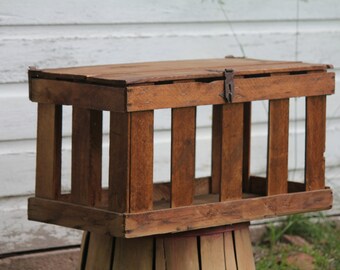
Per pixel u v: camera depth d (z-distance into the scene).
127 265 2.87
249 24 4.15
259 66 2.96
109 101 2.64
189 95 2.73
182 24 3.99
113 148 2.68
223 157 2.85
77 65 3.79
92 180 2.86
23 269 3.76
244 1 4.12
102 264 2.92
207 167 4.10
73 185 2.82
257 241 4.33
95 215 2.74
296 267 4.05
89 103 2.70
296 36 4.26
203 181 3.30
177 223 2.76
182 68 2.93
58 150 2.86
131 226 2.67
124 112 2.61
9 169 3.71
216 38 4.07
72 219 2.81
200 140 4.07
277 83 2.90
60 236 3.86
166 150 3.99
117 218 2.68
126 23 3.87
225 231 2.94
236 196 2.89
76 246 3.91
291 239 4.32
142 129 2.66
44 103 2.84
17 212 3.75
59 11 3.72
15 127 3.70
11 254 3.76
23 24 3.67
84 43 3.79
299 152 4.33
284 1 4.21
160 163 3.98
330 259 4.18
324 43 4.34
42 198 2.89
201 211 2.81
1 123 3.67
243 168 3.28
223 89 2.80
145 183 2.69
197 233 2.89
